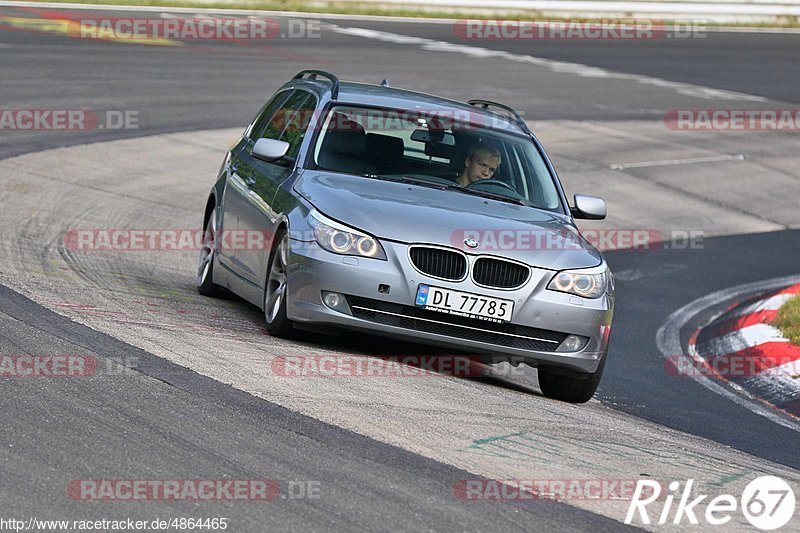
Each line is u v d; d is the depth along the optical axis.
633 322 41.16
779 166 76.62
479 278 24.62
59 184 48.84
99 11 98.25
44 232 39.06
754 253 56.50
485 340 24.70
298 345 25.50
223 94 72.94
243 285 28.92
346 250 24.36
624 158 73.19
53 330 23.72
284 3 111.56
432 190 27.16
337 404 20.59
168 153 58.84
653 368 34.12
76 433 17.38
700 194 67.94
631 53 111.00
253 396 20.34
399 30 108.62
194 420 18.55
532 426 21.56
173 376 21.02
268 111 33.44
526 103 83.19
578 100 87.19
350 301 24.34
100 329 24.34
